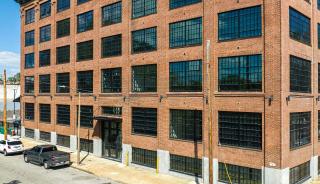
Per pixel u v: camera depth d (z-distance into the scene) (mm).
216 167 26219
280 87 22781
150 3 32188
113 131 36438
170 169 29719
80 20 41125
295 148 24719
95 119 36469
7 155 39625
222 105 26000
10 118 78000
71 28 42188
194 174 27859
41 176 29219
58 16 44688
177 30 29688
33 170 31641
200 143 27344
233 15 25734
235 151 25078
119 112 35406
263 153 23516
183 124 28984
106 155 37188
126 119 34156
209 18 26969
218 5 26500
